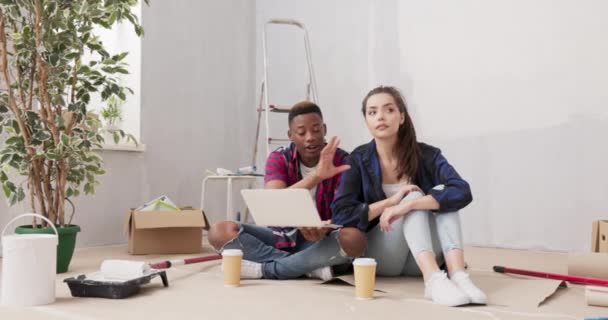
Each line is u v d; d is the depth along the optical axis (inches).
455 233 72.2
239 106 171.9
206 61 161.9
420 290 75.6
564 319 59.9
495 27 133.7
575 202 123.0
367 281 69.7
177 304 67.1
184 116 154.9
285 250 88.3
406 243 79.1
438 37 141.3
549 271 96.3
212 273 91.2
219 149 165.3
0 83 109.0
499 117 132.6
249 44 175.6
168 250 119.4
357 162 80.8
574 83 123.8
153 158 146.1
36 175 95.1
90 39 101.7
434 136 141.5
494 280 83.4
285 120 168.9
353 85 155.3
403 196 76.0
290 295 72.5
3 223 113.3
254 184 174.4
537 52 128.3
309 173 88.3
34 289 66.1
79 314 61.9
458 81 138.3
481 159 134.9
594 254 85.4
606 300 66.1
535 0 128.7
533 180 128.1
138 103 142.9
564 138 124.6
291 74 168.4
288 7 169.5
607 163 119.9
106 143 133.5
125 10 96.3
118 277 74.7
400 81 146.9
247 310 64.0
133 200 141.0
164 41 149.7
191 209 130.1
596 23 121.6
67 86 109.1
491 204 133.2
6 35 94.9
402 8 147.1
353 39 155.5
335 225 72.8
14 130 93.1
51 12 89.4
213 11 164.2
